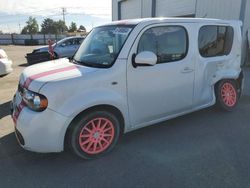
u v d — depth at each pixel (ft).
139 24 12.24
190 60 13.94
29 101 10.61
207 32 14.74
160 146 12.69
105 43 12.79
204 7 41.88
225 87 16.67
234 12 36.29
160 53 12.82
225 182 9.83
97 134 11.56
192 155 11.83
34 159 11.62
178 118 16.17
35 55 41.04
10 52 81.82
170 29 13.12
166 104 13.52
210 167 10.83
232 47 16.33
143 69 12.19
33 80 10.83
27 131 10.34
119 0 70.69
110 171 10.69
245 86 24.79
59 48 44.32
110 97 11.32
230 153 11.96
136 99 12.30
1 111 18.16
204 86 15.11
